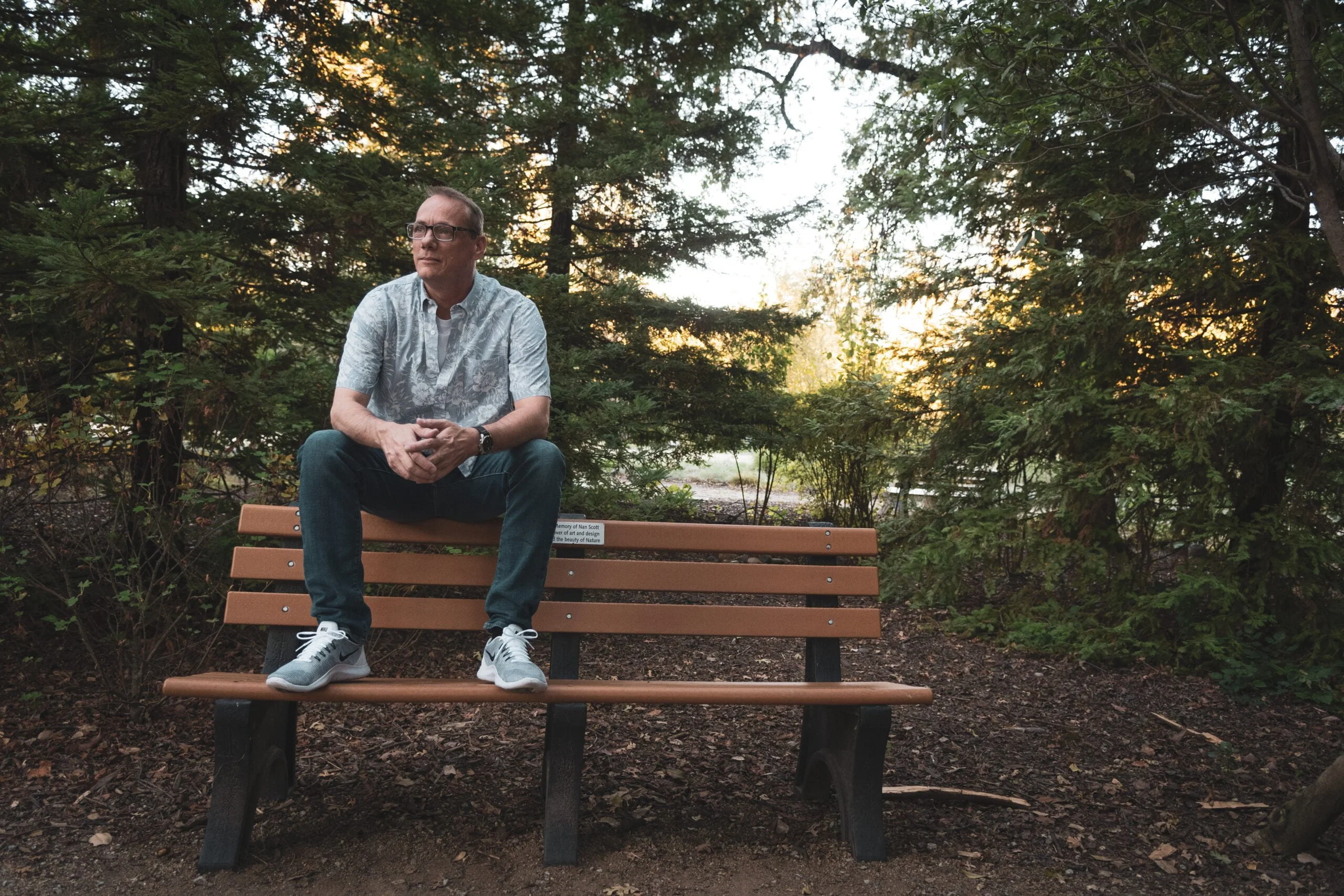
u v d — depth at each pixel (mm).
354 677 2385
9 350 4117
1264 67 4332
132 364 4801
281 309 5152
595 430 5793
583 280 8664
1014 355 5750
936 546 5828
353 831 2580
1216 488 4902
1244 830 2770
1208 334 5586
